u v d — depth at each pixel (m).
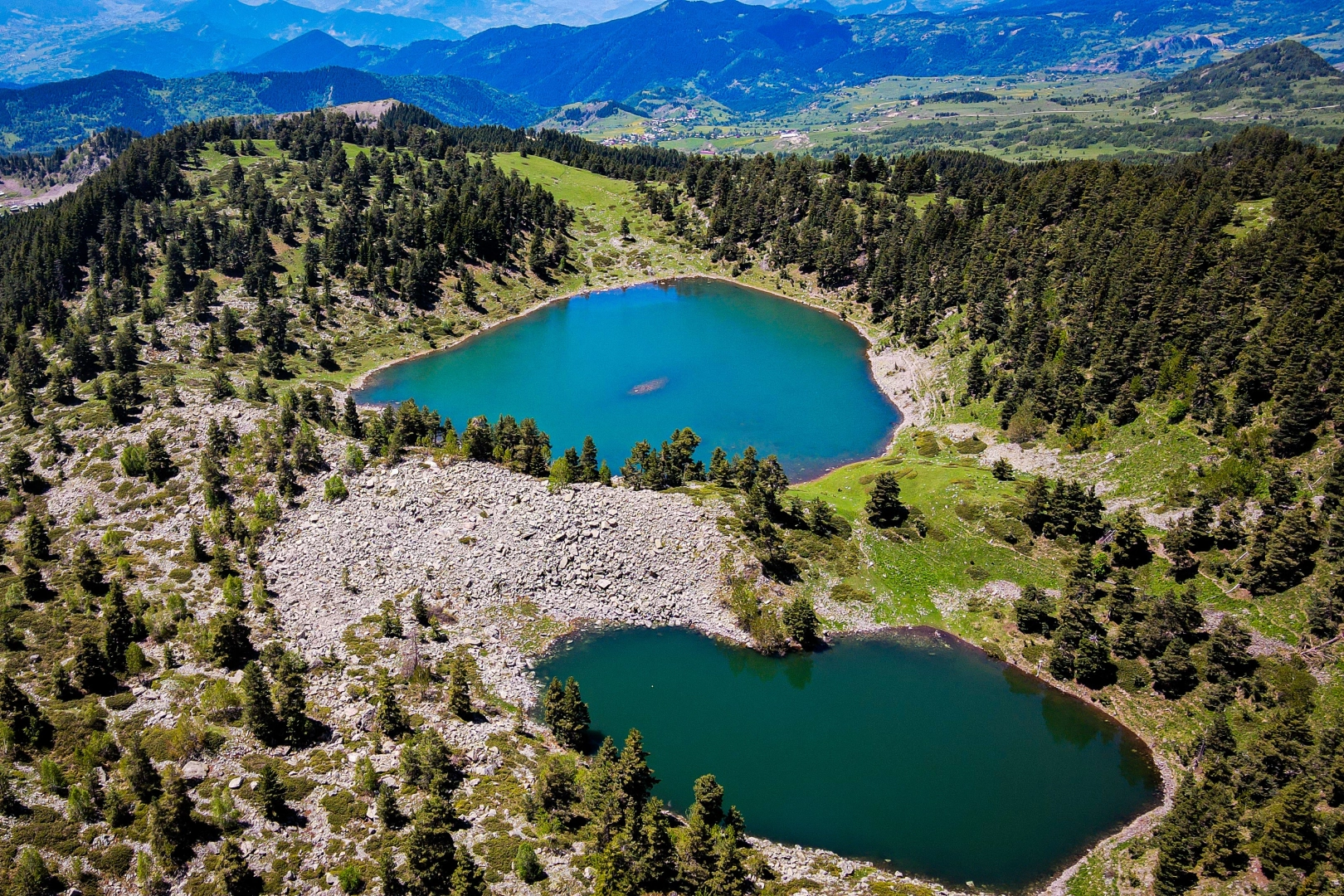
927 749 103.00
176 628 102.62
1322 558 109.94
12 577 108.81
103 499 128.88
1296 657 103.19
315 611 112.75
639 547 131.75
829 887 80.56
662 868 76.88
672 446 155.62
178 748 83.38
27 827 73.56
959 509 143.50
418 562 125.25
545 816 82.31
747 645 119.88
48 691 89.25
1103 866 85.62
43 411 163.88
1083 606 116.81
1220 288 163.62
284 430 144.50
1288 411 128.12
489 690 105.81
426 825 75.12
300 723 89.06
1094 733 106.00
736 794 94.69
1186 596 110.88
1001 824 91.75
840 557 134.88
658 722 106.12
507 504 135.75
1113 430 153.50
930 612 127.50
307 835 77.56
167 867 72.06
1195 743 99.69
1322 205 182.12
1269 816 82.06
